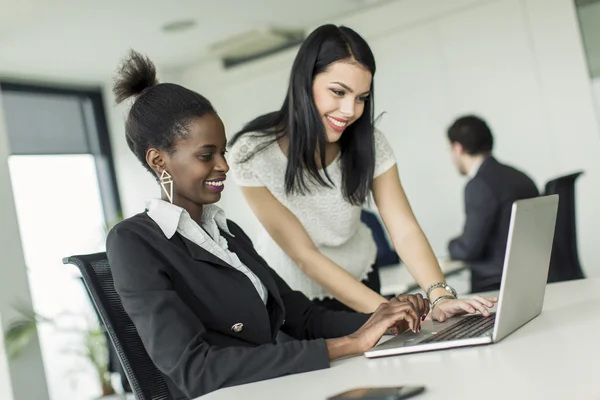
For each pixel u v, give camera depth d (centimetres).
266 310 162
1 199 394
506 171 403
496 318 138
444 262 425
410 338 155
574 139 565
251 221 705
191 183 157
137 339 157
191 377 139
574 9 554
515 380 109
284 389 128
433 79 623
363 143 221
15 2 466
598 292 189
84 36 562
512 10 579
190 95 159
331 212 228
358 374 131
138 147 162
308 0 577
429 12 615
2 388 381
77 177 687
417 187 642
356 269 246
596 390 97
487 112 601
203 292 154
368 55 204
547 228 163
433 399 104
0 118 403
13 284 390
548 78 571
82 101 709
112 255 149
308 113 209
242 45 664
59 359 616
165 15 546
